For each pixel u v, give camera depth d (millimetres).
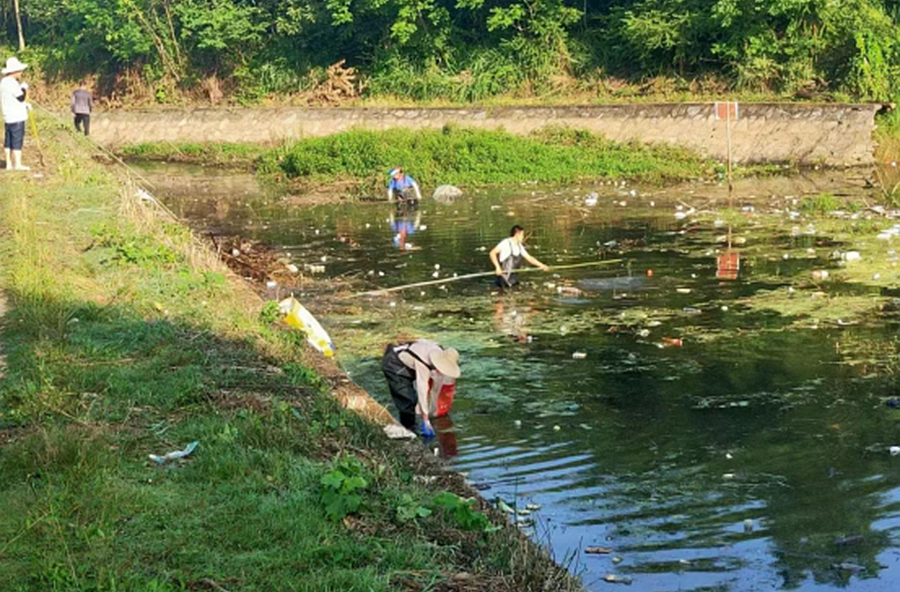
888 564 7473
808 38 33969
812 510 8414
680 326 13914
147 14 46219
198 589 5668
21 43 51656
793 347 12789
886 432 10031
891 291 15367
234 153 37094
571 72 38531
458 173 30578
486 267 18219
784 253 18312
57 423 7977
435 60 40719
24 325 10664
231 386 9492
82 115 35875
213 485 7008
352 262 18984
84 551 5969
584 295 15828
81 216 16594
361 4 41125
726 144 31312
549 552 7164
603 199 26172
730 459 9508
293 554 6062
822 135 30391
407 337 13672
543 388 11594
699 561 7570
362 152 31453
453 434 10273
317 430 8484
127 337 10641
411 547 6398
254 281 17266
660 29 35688
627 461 9516
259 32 45125
